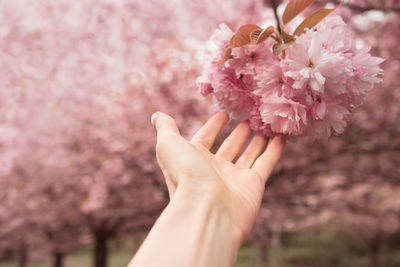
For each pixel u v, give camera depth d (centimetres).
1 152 664
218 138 609
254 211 107
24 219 1002
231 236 89
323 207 976
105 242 1084
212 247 80
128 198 855
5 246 1527
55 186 814
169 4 546
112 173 736
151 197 853
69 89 598
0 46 537
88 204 794
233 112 150
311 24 128
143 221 1057
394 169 688
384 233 1781
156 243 75
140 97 634
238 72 136
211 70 145
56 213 962
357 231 1830
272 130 136
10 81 566
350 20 461
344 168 696
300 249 2550
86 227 1103
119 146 675
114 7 530
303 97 126
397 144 595
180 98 630
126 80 607
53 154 714
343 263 2156
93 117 666
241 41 128
